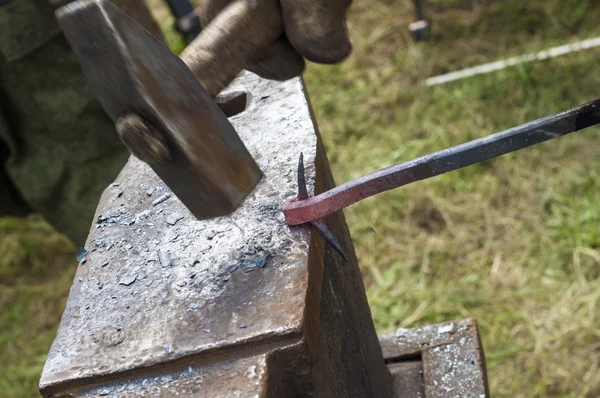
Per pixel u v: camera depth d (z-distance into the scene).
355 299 1.76
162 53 1.16
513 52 4.16
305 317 1.27
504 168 3.51
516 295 3.00
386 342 2.16
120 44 1.11
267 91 1.84
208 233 1.50
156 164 1.22
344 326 1.59
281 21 1.35
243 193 1.27
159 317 1.35
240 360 1.25
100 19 1.10
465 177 3.52
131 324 1.35
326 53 1.35
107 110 1.21
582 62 3.95
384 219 3.43
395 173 1.36
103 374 1.28
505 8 4.46
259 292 1.33
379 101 4.08
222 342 1.25
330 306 1.51
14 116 2.78
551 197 3.34
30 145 2.85
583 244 3.11
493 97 3.91
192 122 1.20
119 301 1.41
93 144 2.86
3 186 3.07
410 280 3.17
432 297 3.08
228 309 1.31
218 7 1.39
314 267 1.39
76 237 3.06
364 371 1.69
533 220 3.27
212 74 1.30
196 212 1.29
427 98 4.02
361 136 3.94
